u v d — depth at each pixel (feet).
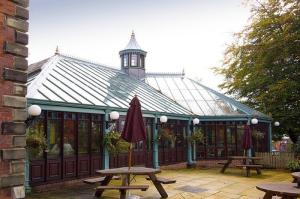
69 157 39.78
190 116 63.57
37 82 41.29
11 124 13.08
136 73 82.02
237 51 82.79
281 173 54.39
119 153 46.65
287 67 74.59
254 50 78.48
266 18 76.74
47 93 39.01
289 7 73.97
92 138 43.50
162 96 71.41
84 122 42.52
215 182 44.04
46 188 36.50
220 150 65.77
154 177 32.89
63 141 39.04
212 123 66.64
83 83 50.80
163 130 55.52
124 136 31.37
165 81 81.97
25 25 13.94
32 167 35.12
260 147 68.08
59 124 38.93
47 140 37.06
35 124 35.83
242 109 67.05
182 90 77.25
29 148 33.30
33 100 35.32
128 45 83.82
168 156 58.65
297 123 77.00
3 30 13.06
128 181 31.60
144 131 31.99
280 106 76.38
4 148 12.75
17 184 13.09
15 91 13.38
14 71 13.35
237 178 48.11
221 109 68.28
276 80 75.46
